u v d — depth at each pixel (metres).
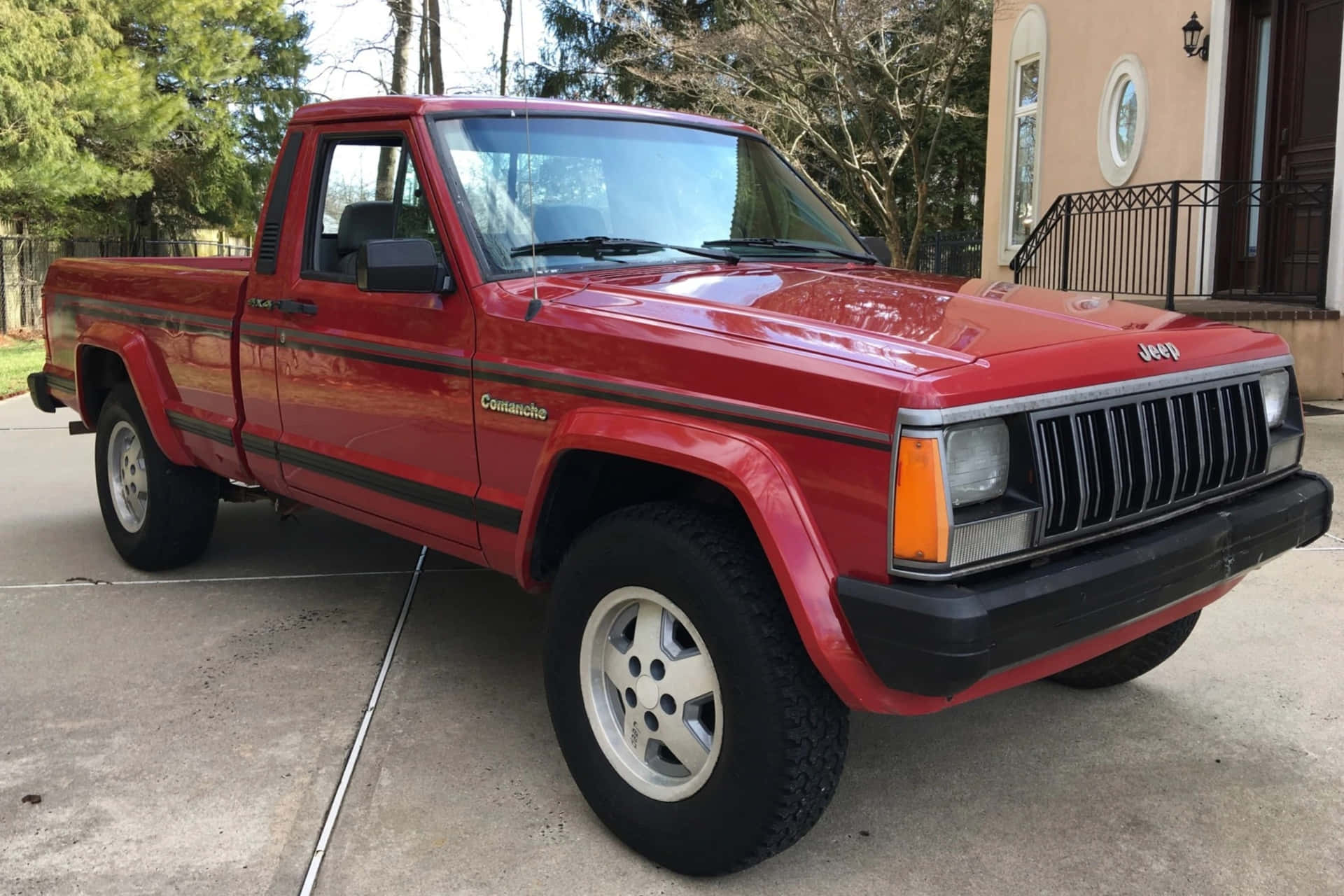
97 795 3.16
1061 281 11.17
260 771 3.30
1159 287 11.27
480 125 3.62
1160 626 2.96
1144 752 3.46
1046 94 13.27
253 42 20.56
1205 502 2.92
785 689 2.51
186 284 4.58
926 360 2.43
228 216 23.75
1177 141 10.86
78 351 5.31
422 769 3.32
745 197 4.06
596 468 3.03
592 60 26.84
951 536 2.29
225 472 4.58
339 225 3.83
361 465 3.76
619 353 2.86
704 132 4.18
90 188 16.77
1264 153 10.16
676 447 2.63
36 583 5.08
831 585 2.42
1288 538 3.14
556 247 3.48
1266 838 2.96
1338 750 3.45
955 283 3.52
